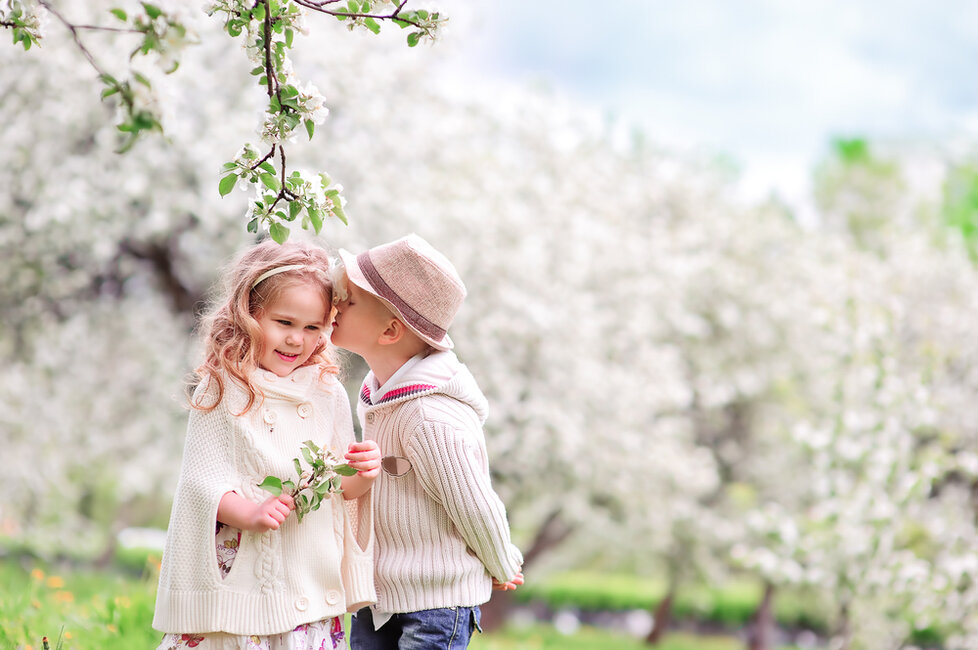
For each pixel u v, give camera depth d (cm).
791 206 1700
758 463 1462
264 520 232
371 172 975
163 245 1009
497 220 1060
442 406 261
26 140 904
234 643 239
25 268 974
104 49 822
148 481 1252
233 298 252
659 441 1227
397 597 261
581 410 1105
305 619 243
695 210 1481
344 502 258
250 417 246
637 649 1538
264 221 248
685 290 1332
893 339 1030
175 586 237
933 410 965
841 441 967
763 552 989
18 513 1115
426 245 270
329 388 269
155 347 1101
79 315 1067
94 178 906
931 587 882
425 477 259
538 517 1677
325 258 263
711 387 1352
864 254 1462
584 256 1121
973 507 1020
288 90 243
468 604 262
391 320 266
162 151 904
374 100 1007
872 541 918
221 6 241
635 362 1208
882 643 978
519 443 1071
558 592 2402
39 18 251
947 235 1669
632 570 1914
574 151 1295
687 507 1326
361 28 260
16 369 1044
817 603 1578
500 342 1067
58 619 461
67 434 1085
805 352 1379
